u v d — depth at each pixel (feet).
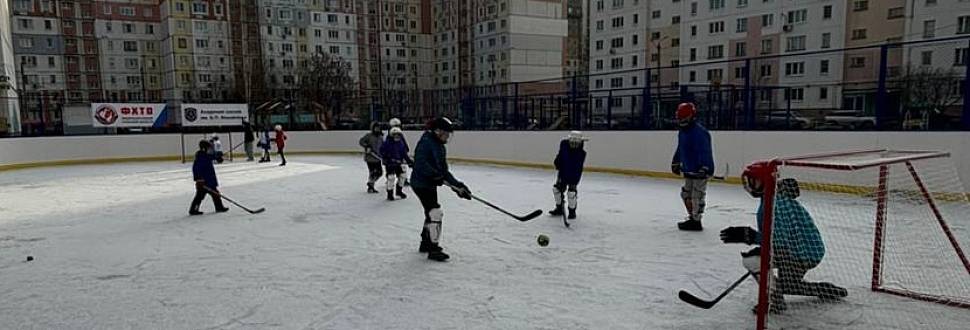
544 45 157.48
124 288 12.32
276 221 20.38
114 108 51.39
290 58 162.09
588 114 37.88
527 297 11.23
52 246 16.67
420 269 13.44
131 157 53.57
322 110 90.58
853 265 12.88
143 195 28.43
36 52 148.25
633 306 10.60
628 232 17.49
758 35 108.06
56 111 55.83
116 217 21.72
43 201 26.55
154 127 53.72
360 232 18.12
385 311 10.54
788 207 9.83
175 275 13.30
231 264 14.25
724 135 29.84
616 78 83.97
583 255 14.61
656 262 13.80
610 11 135.95
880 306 10.31
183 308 10.93
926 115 24.54
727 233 9.62
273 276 13.07
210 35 151.94
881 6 93.66
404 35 183.32
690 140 17.21
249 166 46.19
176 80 148.66
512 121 43.98
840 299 10.68
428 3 186.70
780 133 27.50
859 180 21.85
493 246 15.75
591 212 21.30
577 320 9.92
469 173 38.37
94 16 152.87
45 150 48.49
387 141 25.44
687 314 10.12
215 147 49.32
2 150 44.86
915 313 9.96
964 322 9.57
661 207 22.41
